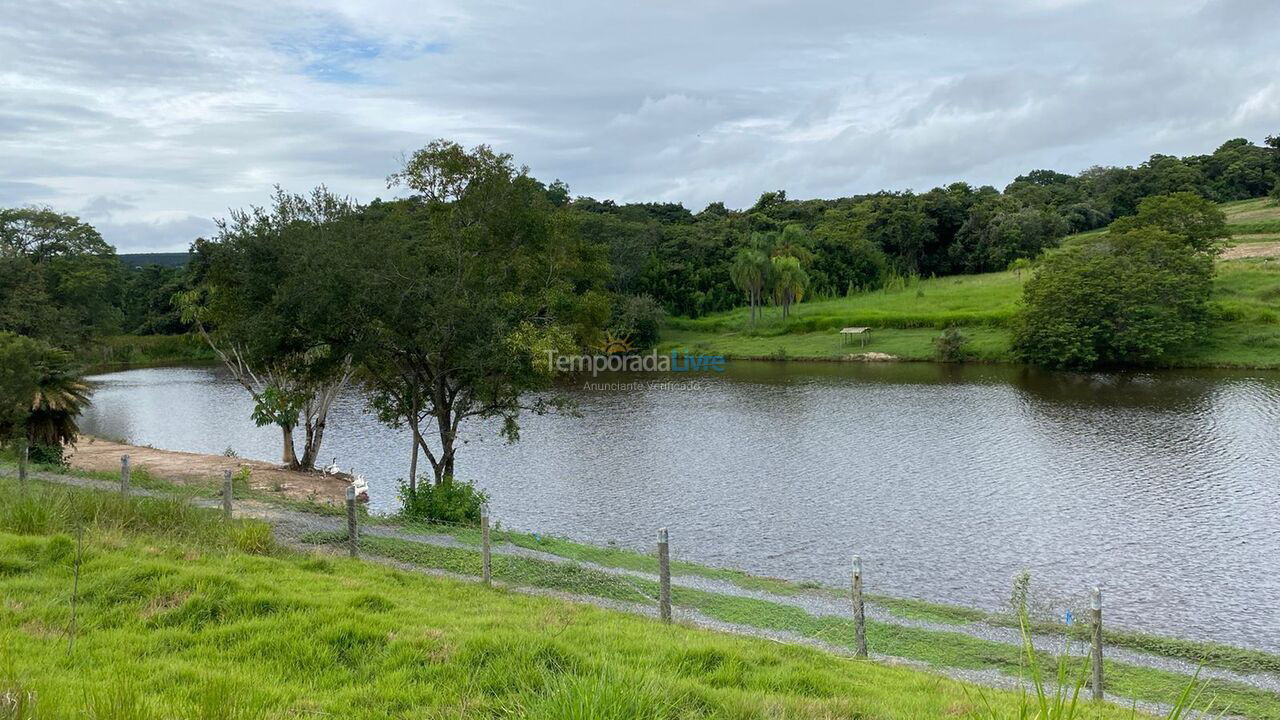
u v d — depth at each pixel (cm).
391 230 2614
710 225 13388
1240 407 4869
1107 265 7300
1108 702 1148
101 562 1052
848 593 1819
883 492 3197
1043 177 19988
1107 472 3400
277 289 2609
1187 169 14200
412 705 675
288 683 709
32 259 8125
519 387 2723
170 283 11081
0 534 1164
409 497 2438
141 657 754
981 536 2572
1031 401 5484
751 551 2458
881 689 912
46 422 3097
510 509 3038
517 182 2703
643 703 615
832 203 17100
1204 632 1773
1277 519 2672
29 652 729
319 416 3594
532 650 803
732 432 4684
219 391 7269
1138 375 6644
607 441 4484
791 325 10175
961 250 13138
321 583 1135
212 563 1189
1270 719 1174
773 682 854
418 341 2486
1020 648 1442
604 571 1814
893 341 9038
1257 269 8794
